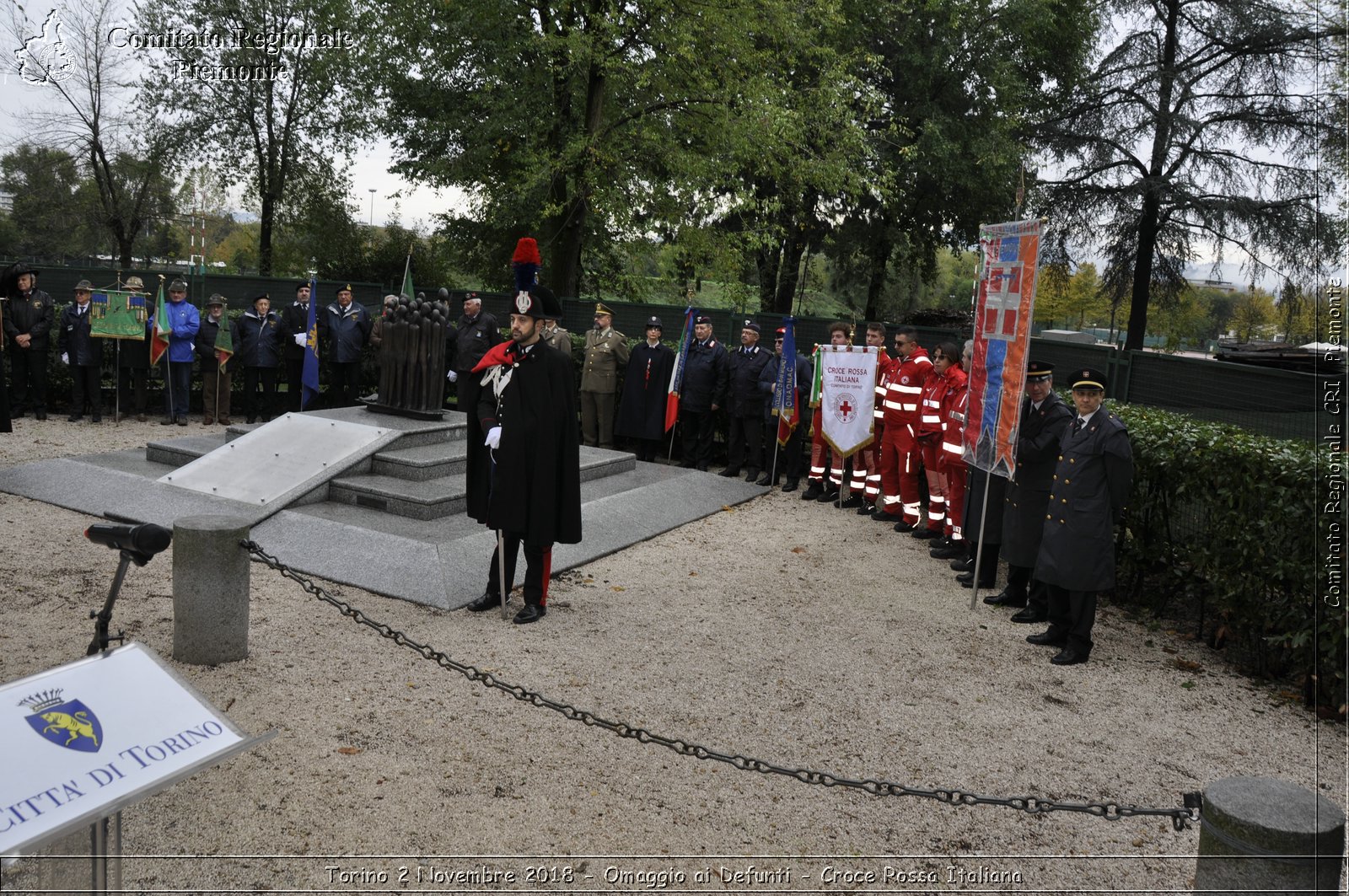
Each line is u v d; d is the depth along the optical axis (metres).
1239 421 13.02
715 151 19.91
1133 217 30.36
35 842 2.29
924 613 7.68
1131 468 6.61
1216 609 7.34
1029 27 26.47
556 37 18.31
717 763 4.90
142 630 6.21
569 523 6.95
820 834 4.30
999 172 26.50
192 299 20.84
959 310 26.72
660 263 22.94
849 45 25.84
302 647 6.11
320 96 27.34
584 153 20.03
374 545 7.80
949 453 9.30
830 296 41.09
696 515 10.52
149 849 3.89
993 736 5.42
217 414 14.37
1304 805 2.94
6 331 13.70
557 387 6.85
